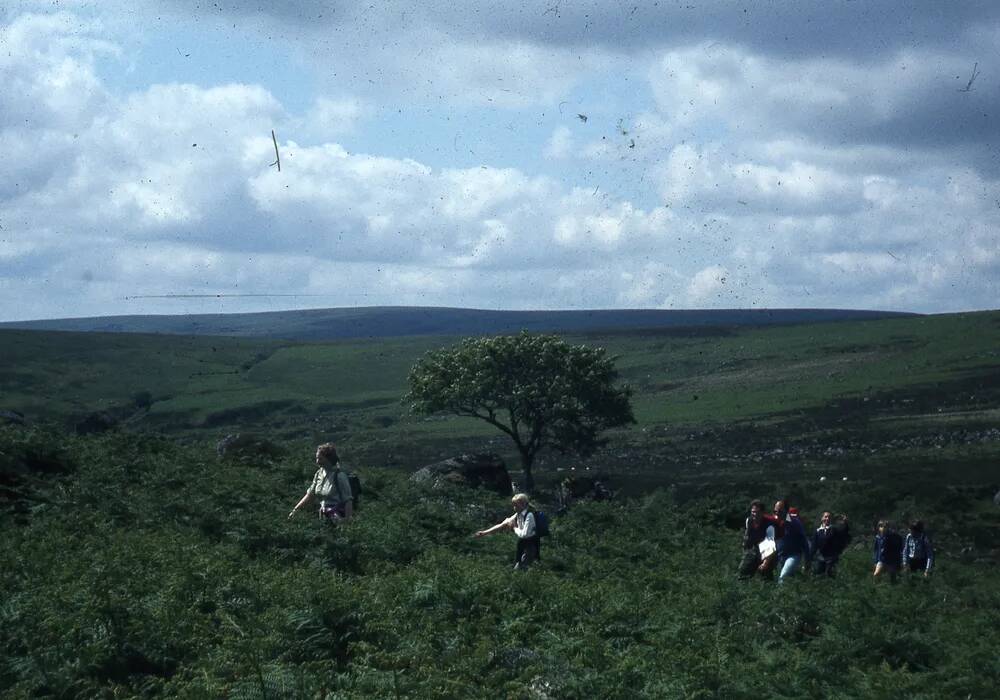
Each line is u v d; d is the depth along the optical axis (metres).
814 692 12.10
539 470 92.00
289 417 147.00
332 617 12.25
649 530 32.00
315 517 18.59
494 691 10.41
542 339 74.25
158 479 24.34
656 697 10.82
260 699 9.49
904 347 173.38
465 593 14.57
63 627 11.13
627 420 75.25
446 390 72.75
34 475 23.77
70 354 184.12
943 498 56.88
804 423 111.31
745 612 16.45
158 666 11.09
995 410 107.69
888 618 17.14
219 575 14.08
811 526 49.25
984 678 13.29
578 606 15.26
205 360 196.62
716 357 188.62
